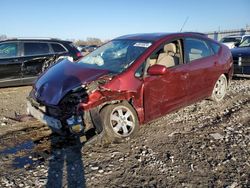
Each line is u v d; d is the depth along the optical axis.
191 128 5.43
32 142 4.89
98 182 3.62
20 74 9.10
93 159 4.21
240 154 4.31
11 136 5.14
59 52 9.66
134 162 4.11
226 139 4.88
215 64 6.50
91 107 4.48
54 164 4.09
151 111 5.12
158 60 5.41
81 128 4.48
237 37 21.19
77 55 9.89
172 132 5.22
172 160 4.15
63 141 4.89
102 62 5.39
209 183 3.57
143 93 4.95
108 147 4.59
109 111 4.67
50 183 3.60
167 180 3.65
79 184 3.57
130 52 5.38
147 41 5.55
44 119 4.80
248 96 7.79
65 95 4.55
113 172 3.85
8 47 9.05
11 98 8.16
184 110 6.47
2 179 3.69
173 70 5.40
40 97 4.89
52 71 5.42
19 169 3.97
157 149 4.53
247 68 9.80
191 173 3.81
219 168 3.92
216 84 6.80
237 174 3.77
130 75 4.86
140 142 4.79
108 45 6.05
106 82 4.68
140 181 3.63
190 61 5.86
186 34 6.06
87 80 4.72
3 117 6.25
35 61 9.30
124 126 4.85
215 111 6.43
